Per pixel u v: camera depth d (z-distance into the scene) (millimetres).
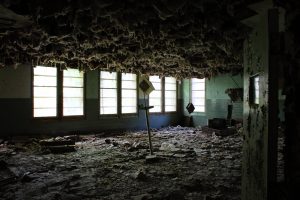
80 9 4176
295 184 2070
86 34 5734
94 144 9844
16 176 5812
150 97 15023
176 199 4613
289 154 2125
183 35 5902
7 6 4145
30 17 4746
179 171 6277
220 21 4648
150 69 11977
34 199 4578
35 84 10992
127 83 13961
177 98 16219
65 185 5289
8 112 10375
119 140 10758
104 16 4547
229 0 3055
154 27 5406
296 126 2098
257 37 2461
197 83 15773
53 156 7887
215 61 9750
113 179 5703
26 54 8539
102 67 10984
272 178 2074
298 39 2092
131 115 14078
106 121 13102
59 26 5371
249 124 2775
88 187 5207
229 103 14250
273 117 2062
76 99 12133
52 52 8031
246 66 2973
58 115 11555
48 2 4078
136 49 7801
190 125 15945
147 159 7094
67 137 10562
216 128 12500
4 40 6582
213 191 4992
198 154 8109
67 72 11812
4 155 7836
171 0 3785
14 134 10508
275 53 2061
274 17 2078
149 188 5145
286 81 2127
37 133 10992
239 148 8969
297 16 2123
